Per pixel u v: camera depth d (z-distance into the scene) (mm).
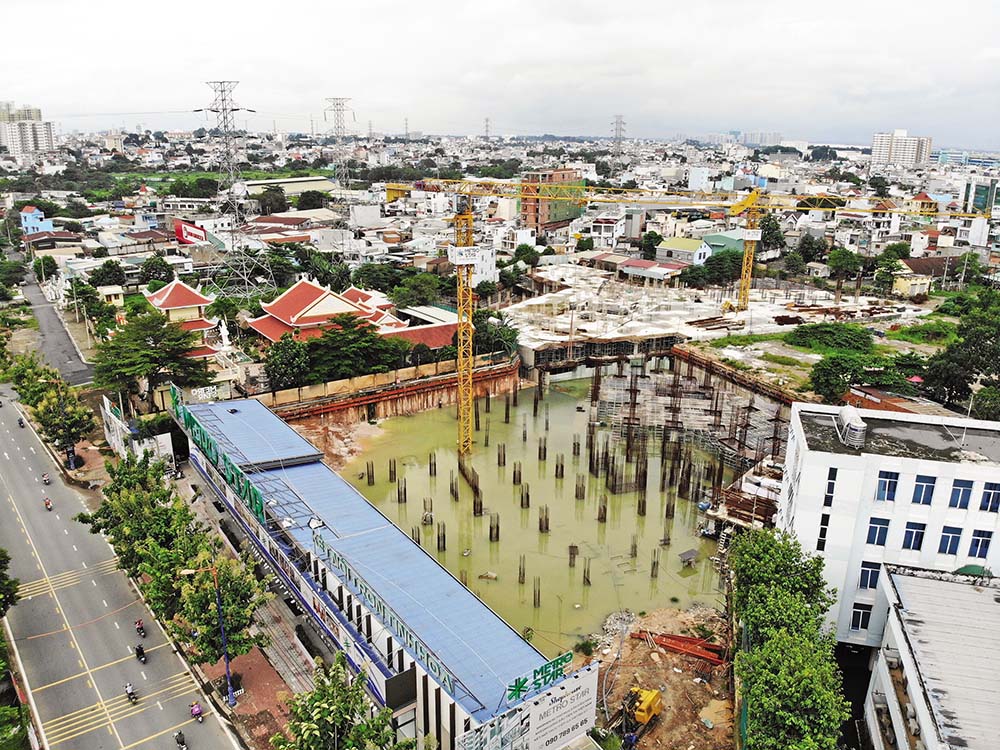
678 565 93438
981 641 54156
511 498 111125
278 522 73312
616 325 186875
